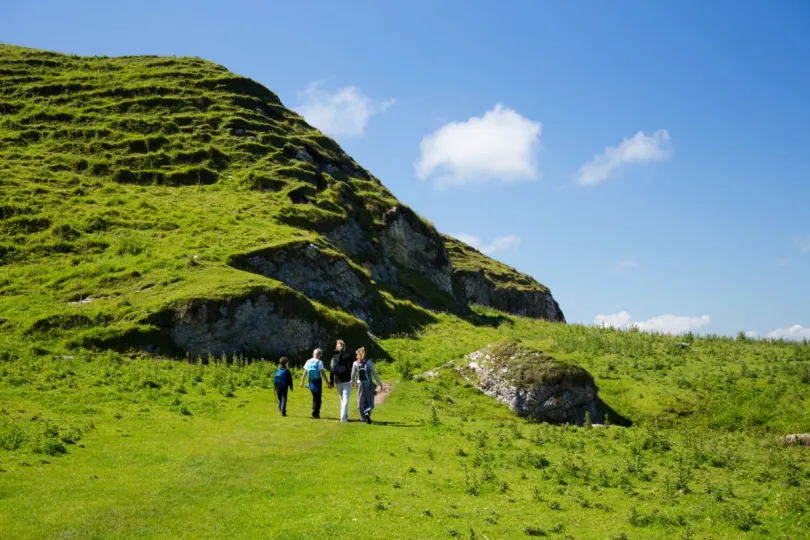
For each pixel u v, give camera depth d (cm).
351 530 1154
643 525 1280
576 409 2834
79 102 7931
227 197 6278
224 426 2091
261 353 3672
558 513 1327
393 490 1409
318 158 8256
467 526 1209
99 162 6544
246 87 9325
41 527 1130
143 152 7006
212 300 3553
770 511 1395
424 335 5509
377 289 5916
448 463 1692
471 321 7400
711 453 1930
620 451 1966
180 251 4456
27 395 2253
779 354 3881
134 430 1944
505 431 2222
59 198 5375
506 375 2942
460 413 2655
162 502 1288
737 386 3222
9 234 4625
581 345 4184
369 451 1769
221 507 1266
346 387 2245
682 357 3831
